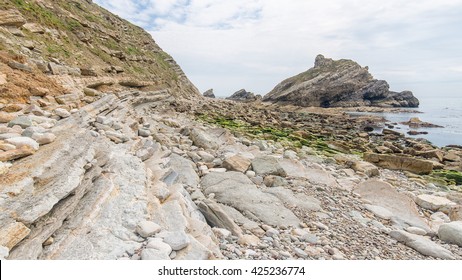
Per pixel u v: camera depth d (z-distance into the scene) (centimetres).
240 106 6206
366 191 1020
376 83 10062
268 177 1053
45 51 1848
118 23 5622
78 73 1997
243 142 1798
